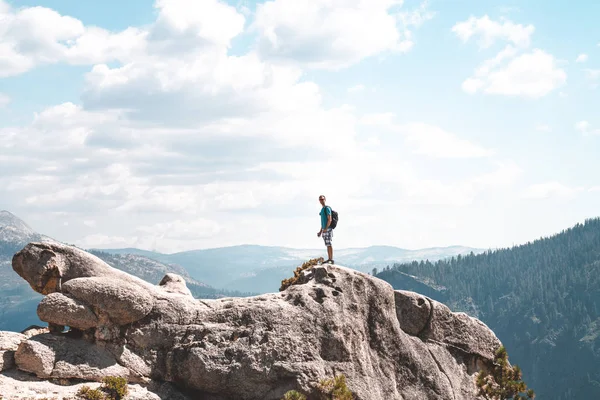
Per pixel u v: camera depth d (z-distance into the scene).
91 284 24.72
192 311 26.36
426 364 29.05
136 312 25.16
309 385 24.69
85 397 22.23
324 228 30.05
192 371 24.84
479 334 31.92
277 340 25.48
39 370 22.86
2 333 25.11
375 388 26.70
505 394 30.50
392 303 29.50
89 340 24.66
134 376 24.59
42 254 25.30
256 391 24.91
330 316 26.69
